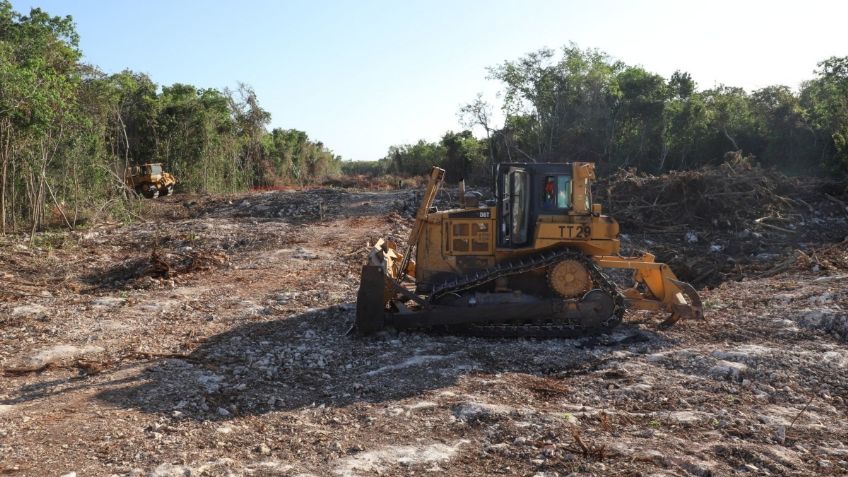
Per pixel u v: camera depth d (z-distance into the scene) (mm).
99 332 9578
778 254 17047
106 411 6355
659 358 7984
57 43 28531
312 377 7543
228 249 18344
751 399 6699
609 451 5352
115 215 26328
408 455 5359
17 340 9180
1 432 5805
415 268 9781
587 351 8352
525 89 47344
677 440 5609
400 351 8359
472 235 9328
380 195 29484
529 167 9109
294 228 21672
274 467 5129
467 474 5035
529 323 9211
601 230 9031
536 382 7188
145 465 5152
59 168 25688
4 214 22406
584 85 45312
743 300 11023
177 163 44719
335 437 5758
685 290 9305
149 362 8047
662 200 21609
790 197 22078
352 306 11000
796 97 40594
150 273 14586
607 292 9000
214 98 48500
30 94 21953
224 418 6254
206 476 4945
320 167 70875
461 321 8922
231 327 9883
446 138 56500
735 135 40875
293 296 12023
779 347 8383
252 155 51062
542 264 8953
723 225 19812
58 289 13461
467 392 6852
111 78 42344
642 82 42469
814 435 5816
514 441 5594
